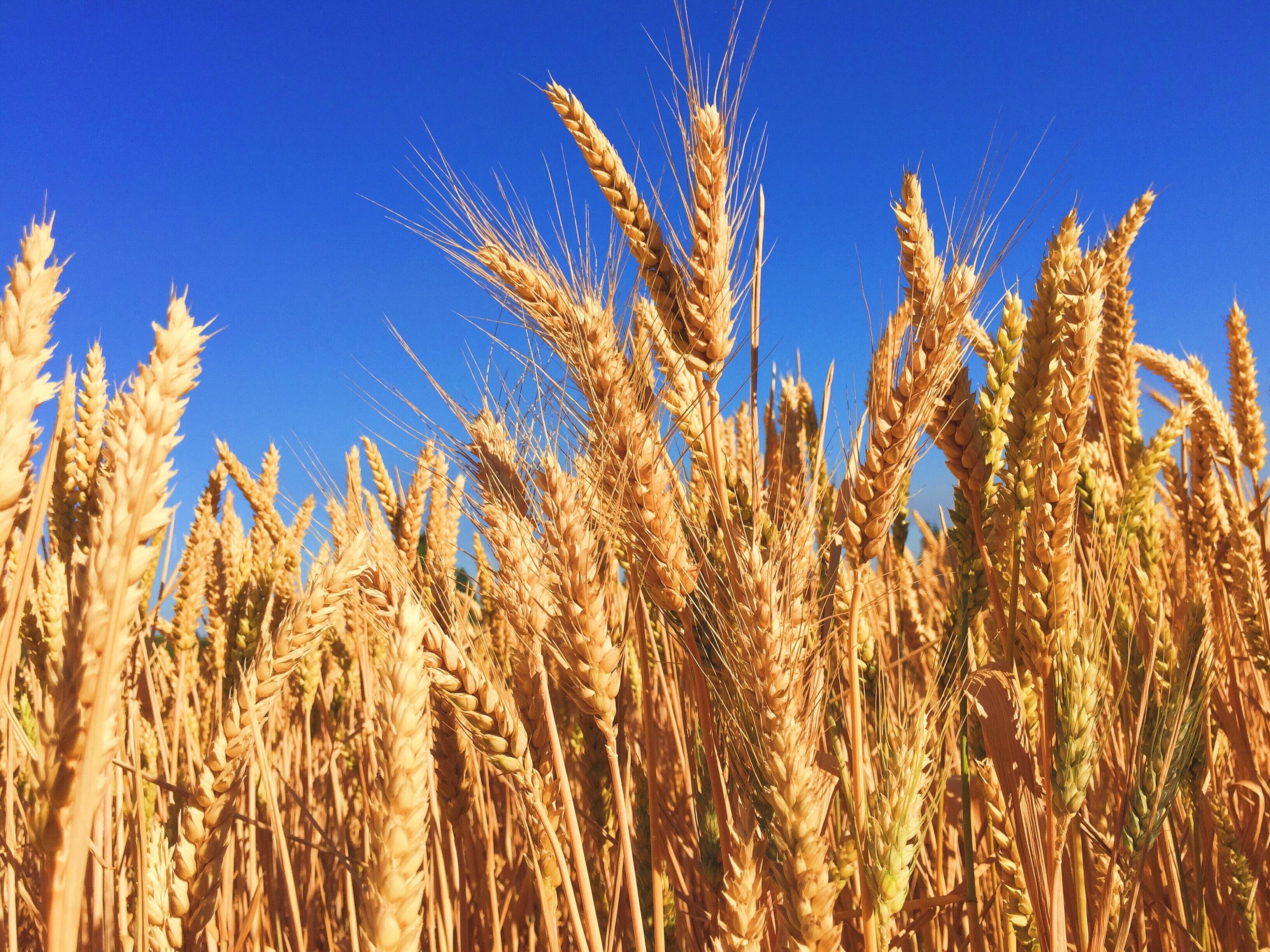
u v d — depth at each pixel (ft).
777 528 0.97
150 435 0.64
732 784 1.09
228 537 1.95
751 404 1.05
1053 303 0.98
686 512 1.02
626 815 0.92
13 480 0.64
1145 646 1.19
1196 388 1.75
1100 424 1.73
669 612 1.03
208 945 1.04
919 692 1.33
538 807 0.90
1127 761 1.07
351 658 2.10
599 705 0.93
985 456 1.05
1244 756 1.31
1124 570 1.29
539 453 0.98
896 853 0.88
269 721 1.46
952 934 1.22
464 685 0.88
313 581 0.87
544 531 0.95
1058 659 0.94
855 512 0.95
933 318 0.94
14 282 0.65
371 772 1.45
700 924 1.31
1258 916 1.31
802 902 0.82
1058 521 0.92
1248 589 1.40
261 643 0.85
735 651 0.89
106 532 0.63
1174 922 1.16
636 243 1.08
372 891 0.71
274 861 1.30
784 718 0.85
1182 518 1.55
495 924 1.11
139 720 1.30
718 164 1.03
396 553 0.99
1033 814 0.96
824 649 0.99
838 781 0.99
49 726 0.62
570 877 0.89
